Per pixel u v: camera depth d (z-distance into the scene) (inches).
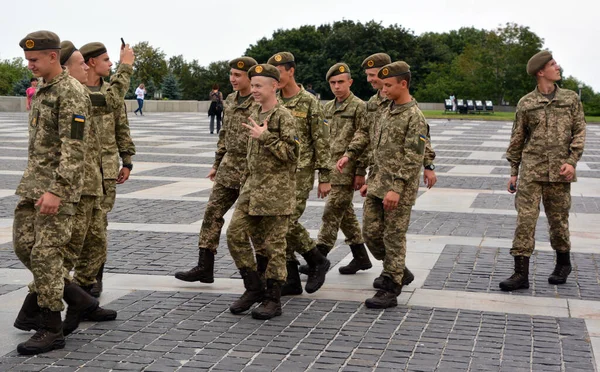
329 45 3075.8
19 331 226.7
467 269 310.8
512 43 2571.4
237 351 211.3
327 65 3031.5
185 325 233.8
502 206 477.1
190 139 992.9
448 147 960.3
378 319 242.8
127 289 274.7
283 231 246.7
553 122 281.4
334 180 289.7
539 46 2551.7
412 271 306.5
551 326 237.3
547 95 284.2
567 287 285.9
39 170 208.5
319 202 486.3
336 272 308.2
